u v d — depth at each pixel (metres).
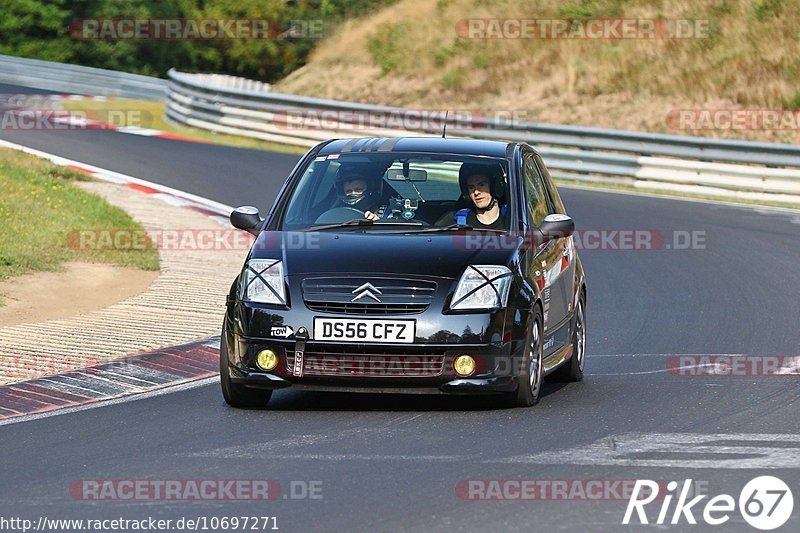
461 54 127.31
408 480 22.19
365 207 31.00
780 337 39.81
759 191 79.50
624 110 110.44
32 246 51.06
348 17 150.00
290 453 24.31
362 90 128.12
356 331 27.55
